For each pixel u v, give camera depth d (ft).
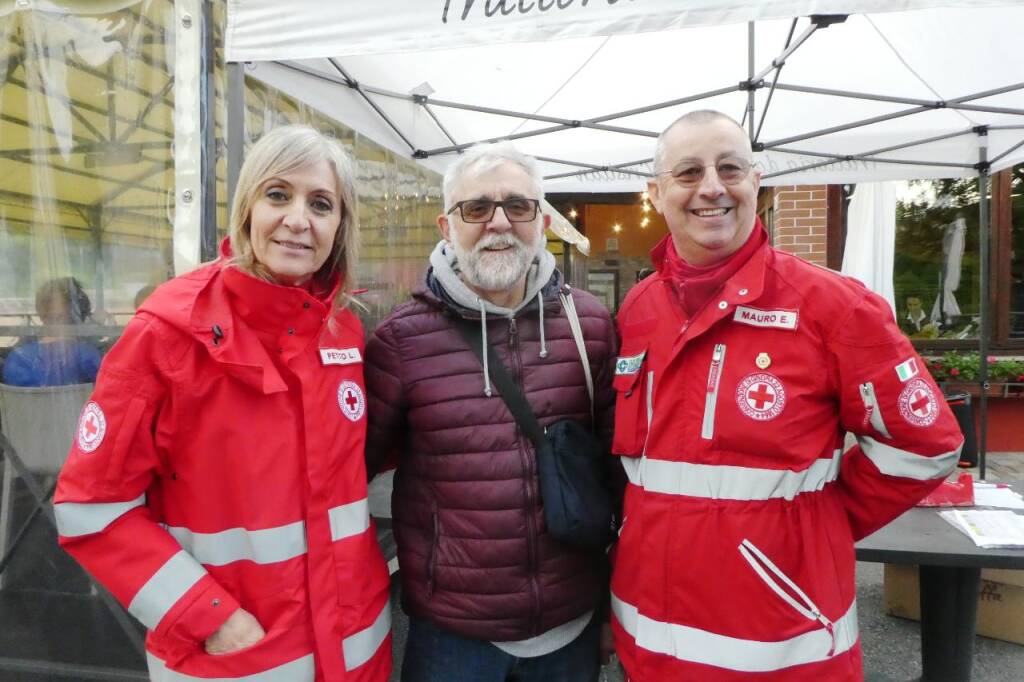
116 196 7.44
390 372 5.11
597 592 5.21
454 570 4.85
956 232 19.65
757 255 4.54
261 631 3.95
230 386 4.00
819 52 10.71
